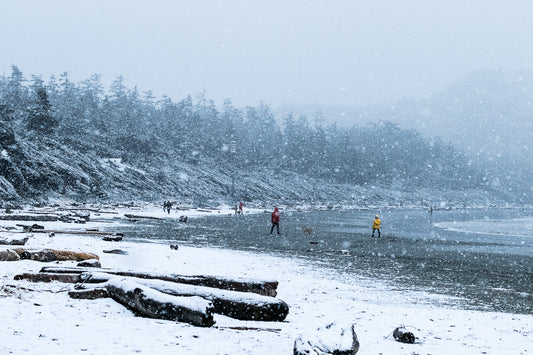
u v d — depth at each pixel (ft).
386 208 511.40
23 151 199.31
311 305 34.40
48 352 16.43
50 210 149.07
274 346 21.07
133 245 69.87
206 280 30.78
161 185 314.55
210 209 283.38
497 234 170.09
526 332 28.55
